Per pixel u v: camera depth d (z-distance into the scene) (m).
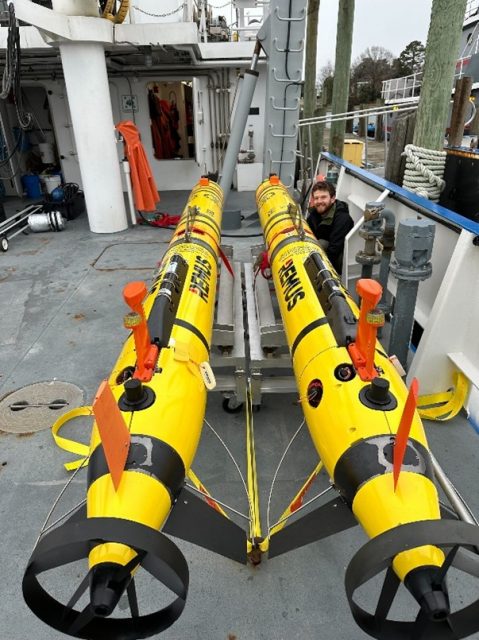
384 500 1.47
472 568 1.35
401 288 2.79
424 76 3.82
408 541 1.24
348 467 1.63
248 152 10.16
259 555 2.13
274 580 2.08
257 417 3.11
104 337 4.17
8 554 2.22
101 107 6.75
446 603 1.25
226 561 2.17
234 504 2.45
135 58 8.26
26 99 10.20
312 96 10.38
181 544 2.25
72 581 2.08
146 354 1.93
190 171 10.26
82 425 3.07
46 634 1.89
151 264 5.95
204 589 2.04
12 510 2.46
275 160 6.68
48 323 4.46
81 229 7.73
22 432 3.02
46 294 5.13
